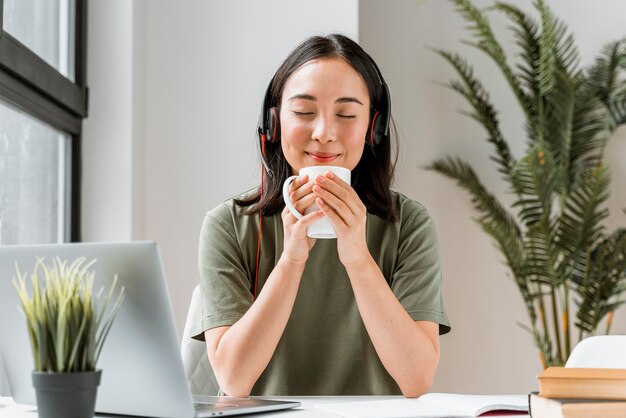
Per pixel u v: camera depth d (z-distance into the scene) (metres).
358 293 1.30
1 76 1.91
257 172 2.71
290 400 1.19
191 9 2.77
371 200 1.49
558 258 3.36
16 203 2.10
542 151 3.24
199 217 2.71
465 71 3.42
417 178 3.55
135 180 2.60
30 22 2.21
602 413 0.78
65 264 0.91
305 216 1.22
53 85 2.24
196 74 2.74
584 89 3.40
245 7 2.76
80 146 2.55
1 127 2.00
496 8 3.42
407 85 3.57
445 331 1.46
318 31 2.74
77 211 2.53
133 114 2.59
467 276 3.53
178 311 2.67
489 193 3.55
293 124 1.33
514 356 3.51
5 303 0.99
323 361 1.45
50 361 0.82
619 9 3.58
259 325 1.27
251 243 1.49
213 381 1.54
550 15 3.29
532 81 3.42
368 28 3.59
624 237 3.27
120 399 0.97
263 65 2.74
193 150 2.72
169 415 0.94
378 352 1.34
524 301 3.50
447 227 3.54
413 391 1.31
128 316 0.90
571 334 3.47
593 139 3.44
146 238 2.69
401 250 1.50
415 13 3.59
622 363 1.30
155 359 0.91
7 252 0.95
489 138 3.54
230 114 2.73
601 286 3.24
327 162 1.33
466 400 1.04
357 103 1.33
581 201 3.42
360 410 1.00
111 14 2.60
